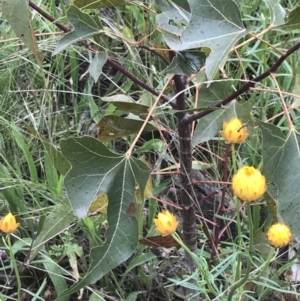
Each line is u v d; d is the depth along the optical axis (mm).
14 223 640
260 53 1173
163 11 630
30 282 930
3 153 1023
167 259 902
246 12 1234
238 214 670
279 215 620
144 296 892
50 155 690
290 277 876
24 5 504
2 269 879
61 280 849
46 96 1084
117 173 582
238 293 661
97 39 667
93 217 915
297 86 746
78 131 1057
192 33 513
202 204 979
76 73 1144
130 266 852
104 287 896
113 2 623
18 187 921
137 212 607
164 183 931
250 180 511
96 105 1100
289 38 1176
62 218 774
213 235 875
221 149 1025
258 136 991
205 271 653
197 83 689
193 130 800
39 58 526
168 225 571
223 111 755
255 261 857
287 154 604
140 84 691
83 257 896
